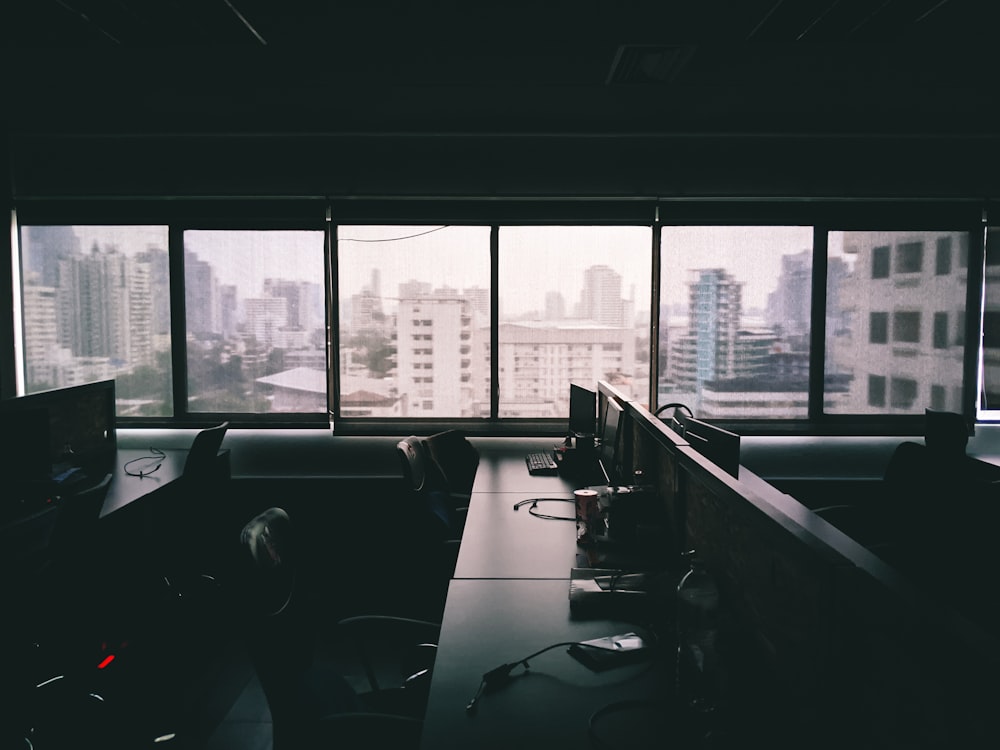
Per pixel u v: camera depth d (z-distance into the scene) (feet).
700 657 4.85
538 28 10.07
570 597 6.42
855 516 10.80
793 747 3.90
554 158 15.81
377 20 10.02
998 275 16.33
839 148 15.75
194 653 10.68
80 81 12.41
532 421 16.53
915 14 9.69
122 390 16.51
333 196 16.02
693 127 14.78
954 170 15.88
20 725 8.00
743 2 9.34
